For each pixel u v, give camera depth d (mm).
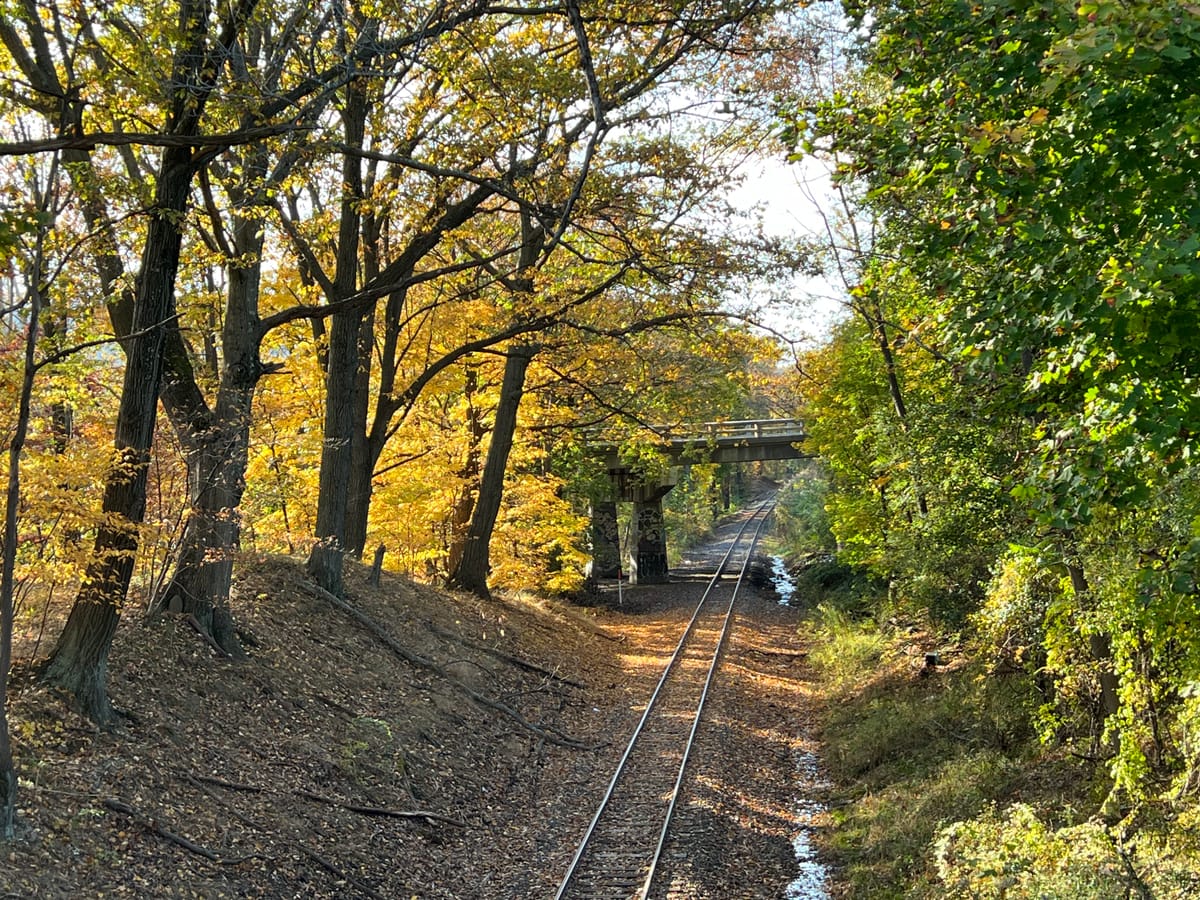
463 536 26875
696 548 67812
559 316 18875
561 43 14859
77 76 10398
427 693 17531
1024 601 14008
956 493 18422
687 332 20562
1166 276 5414
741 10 13266
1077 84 5578
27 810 8875
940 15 7188
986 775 14609
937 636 22406
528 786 16031
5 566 8359
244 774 11781
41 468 9789
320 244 19156
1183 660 10172
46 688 10703
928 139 6828
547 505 29359
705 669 25344
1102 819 11656
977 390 13086
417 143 15609
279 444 20844
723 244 16906
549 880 12141
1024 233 5988
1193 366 6262
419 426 25641
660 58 15633
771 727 20797
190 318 14070
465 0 12070
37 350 10453
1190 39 5031
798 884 12891
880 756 17484
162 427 14570
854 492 29281
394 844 12250
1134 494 6324
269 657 15086
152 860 9320
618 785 15891
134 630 13367
